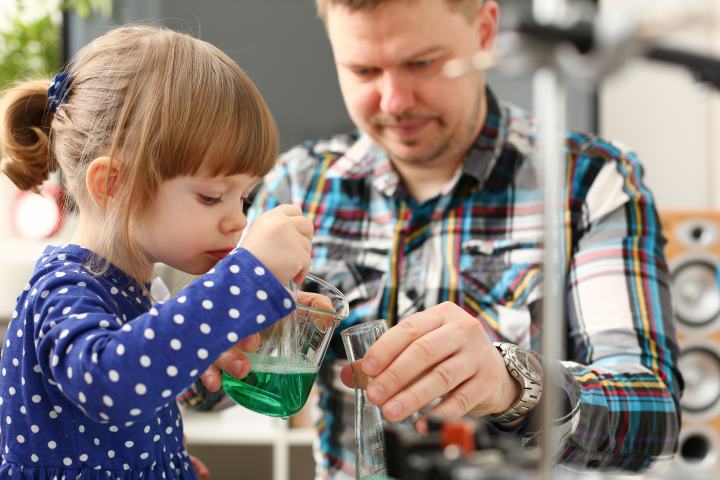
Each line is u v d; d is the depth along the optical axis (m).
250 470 2.35
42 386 0.65
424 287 1.09
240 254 0.61
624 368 0.85
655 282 0.96
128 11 2.31
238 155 0.69
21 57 2.37
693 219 2.21
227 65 0.74
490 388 0.63
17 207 2.15
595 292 0.96
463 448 0.48
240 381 0.67
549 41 0.31
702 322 2.18
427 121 1.01
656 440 0.79
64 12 2.32
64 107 0.74
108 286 0.68
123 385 0.55
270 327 0.65
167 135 0.65
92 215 0.71
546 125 0.35
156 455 0.69
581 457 0.76
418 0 0.91
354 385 0.63
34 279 0.68
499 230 1.09
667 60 0.32
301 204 1.21
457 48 0.95
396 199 1.14
